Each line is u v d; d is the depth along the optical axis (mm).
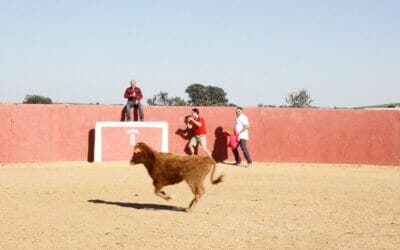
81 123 23453
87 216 11570
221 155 24156
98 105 23688
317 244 9453
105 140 23172
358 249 9188
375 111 24531
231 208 12742
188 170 11984
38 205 12828
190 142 22766
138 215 11758
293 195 14906
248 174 19766
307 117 24500
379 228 10812
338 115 24531
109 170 20422
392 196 14984
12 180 17391
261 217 11695
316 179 18703
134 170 20453
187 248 9031
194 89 57062
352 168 22953
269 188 16203
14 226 10492
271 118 24422
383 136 24531
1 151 22500
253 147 24359
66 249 8867
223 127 24172
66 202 13312
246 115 24391
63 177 18281
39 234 9859
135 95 23609
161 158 12102
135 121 23703
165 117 24062
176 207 12836
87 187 15930
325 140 24516
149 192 15125
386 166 24141
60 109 23219
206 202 13570
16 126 22672
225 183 17203
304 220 11453
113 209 12453
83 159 23469
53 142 23109
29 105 22844
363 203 13734
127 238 9633
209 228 10523
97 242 9328
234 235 9992
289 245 9352
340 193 15406
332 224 11109
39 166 21750
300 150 24484
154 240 9516
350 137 24562
